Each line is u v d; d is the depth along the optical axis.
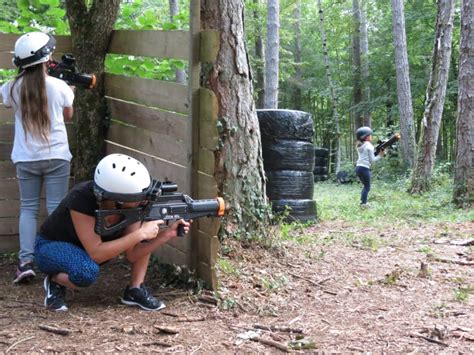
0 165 5.90
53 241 4.30
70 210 4.15
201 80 6.02
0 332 3.95
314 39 36.59
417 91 26.75
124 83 5.84
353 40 31.56
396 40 20.27
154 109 5.37
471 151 11.16
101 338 3.88
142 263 4.46
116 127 6.07
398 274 5.67
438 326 4.25
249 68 6.11
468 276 5.82
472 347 3.90
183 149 4.95
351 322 4.35
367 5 31.61
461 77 11.23
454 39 25.95
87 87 5.51
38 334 3.93
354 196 15.09
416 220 9.77
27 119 5.04
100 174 3.96
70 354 3.62
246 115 6.05
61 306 4.38
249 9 22.69
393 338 4.03
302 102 40.56
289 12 29.89
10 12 10.06
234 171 5.97
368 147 12.22
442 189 14.12
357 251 6.84
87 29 6.06
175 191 4.48
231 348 3.78
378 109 31.75
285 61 31.14
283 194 9.13
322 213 10.54
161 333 3.99
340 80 33.06
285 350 3.76
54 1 6.95
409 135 20.38
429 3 26.52
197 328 4.11
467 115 11.17
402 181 17.95
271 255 6.01
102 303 4.59
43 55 5.01
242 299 4.70
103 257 4.20
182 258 5.03
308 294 5.02
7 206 5.96
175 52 4.96
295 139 9.22
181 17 7.17
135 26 7.26
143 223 4.18
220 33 6.00
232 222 5.94
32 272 5.11
